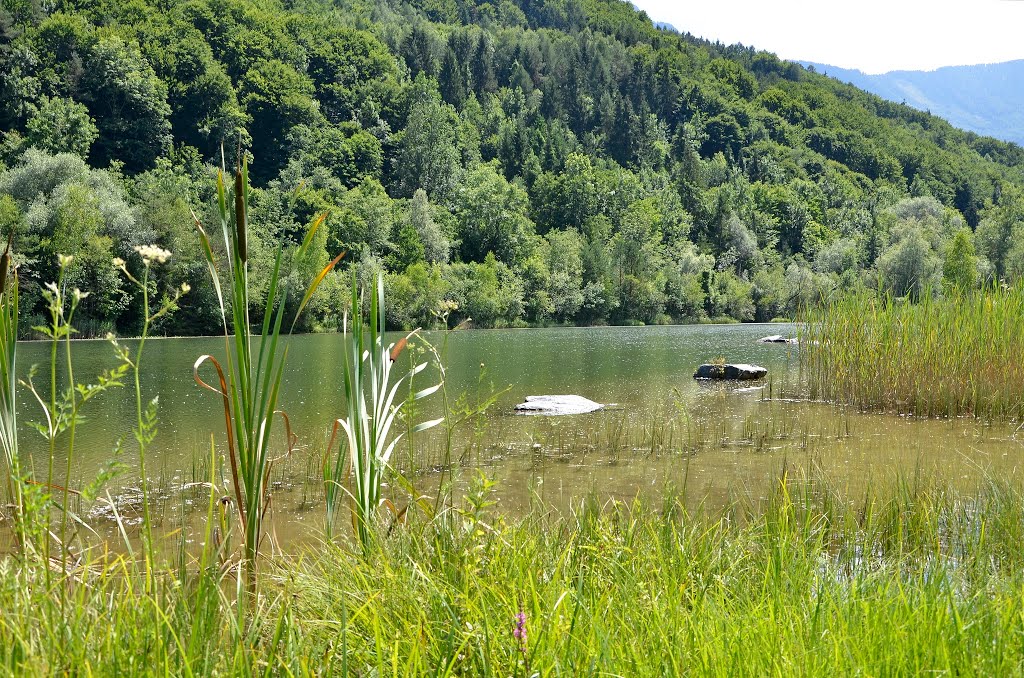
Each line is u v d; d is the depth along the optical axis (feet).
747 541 14.65
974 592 10.93
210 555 11.27
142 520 20.80
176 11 362.33
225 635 8.37
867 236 319.68
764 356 86.58
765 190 430.61
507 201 276.21
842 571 13.65
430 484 24.02
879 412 40.68
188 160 288.71
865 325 45.24
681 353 93.09
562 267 249.75
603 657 7.74
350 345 14.06
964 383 39.04
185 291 10.24
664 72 615.16
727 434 33.96
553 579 10.00
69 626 7.79
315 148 337.11
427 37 520.42
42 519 9.84
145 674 6.99
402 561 10.97
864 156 615.98
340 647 8.43
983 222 263.90
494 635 8.05
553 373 65.36
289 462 28.84
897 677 7.45
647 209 319.06
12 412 10.95
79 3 343.67
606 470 26.61
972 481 22.65
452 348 103.96
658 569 11.66
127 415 41.14
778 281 282.56
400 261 230.48
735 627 8.57
